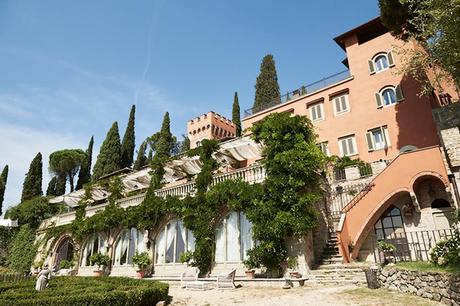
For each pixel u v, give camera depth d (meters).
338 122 28.06
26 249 35.81
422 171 16.34
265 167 16.98
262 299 11.05
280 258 14.95
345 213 17.36
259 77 49.28
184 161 24.97
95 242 26.91
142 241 22.64
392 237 17.92
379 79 26.69
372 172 20.91
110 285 12.42
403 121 24.36
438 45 13.95
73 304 9.05
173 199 20.91
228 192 17.62
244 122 35.28
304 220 14.81
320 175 18.08
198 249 18.00
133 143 60.31
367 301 9.52
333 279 13.35
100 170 53.03
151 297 10.95
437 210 16.70
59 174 56.31
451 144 16.53
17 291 11.81
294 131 17.17
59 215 34.31
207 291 14.02
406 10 19.09
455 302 8.05
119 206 26.27
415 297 9.57
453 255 9.66
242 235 17.38
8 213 40.31
